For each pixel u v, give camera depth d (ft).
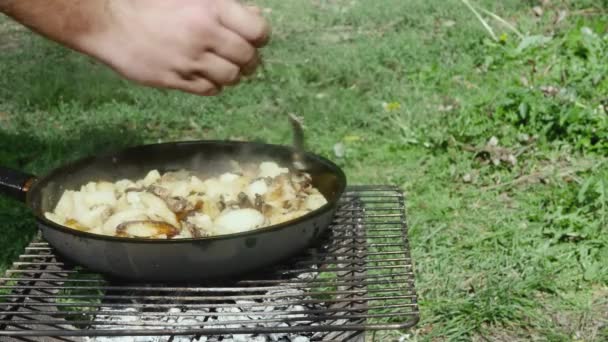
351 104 14.19
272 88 15.03
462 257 9.91
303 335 6.24
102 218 6.36
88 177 7.38
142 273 5.82
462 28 17.31
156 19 4.94
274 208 6.59
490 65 15.57
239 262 5.85
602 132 12.32
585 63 14.96
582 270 9.52
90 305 5.57
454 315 8.77
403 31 17.56
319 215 6.10
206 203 6.61
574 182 11.46
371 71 15.76
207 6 4.93
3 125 14.25
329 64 15.84
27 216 11.16
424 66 15.62
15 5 4.82
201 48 5.00
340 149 12.68
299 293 5.66
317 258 6.63
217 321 5.90
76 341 6.33
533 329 8.61
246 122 14.07
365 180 11.95
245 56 5.12
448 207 11.05
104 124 13.99
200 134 13.88
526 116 12.99
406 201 11.21
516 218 10.69
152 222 5.96
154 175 7.44
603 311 8.82
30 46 18.02
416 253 9.93
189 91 5.26
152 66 5.08
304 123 13.62
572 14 18.03
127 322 5.92
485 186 11.73
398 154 12.69
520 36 16.49
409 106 14.08
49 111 14.75
